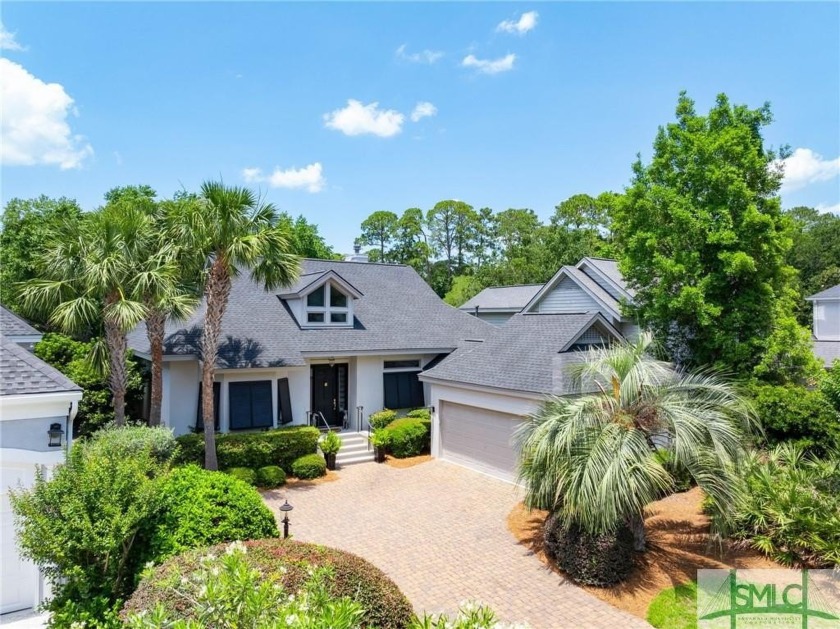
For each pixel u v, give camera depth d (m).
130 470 7.75
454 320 25.20
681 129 18.89
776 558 9.98
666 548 10.63
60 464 7.91
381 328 22.52
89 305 14.06
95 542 6.91
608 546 9.43
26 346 18.61
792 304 19.58
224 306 15.41
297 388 19.59
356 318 22.64
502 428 16.33
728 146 17.38
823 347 27.25
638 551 10.38
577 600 9.12
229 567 4.72
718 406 10.22
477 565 10.54
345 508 14.01
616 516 8.74
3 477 8.23
